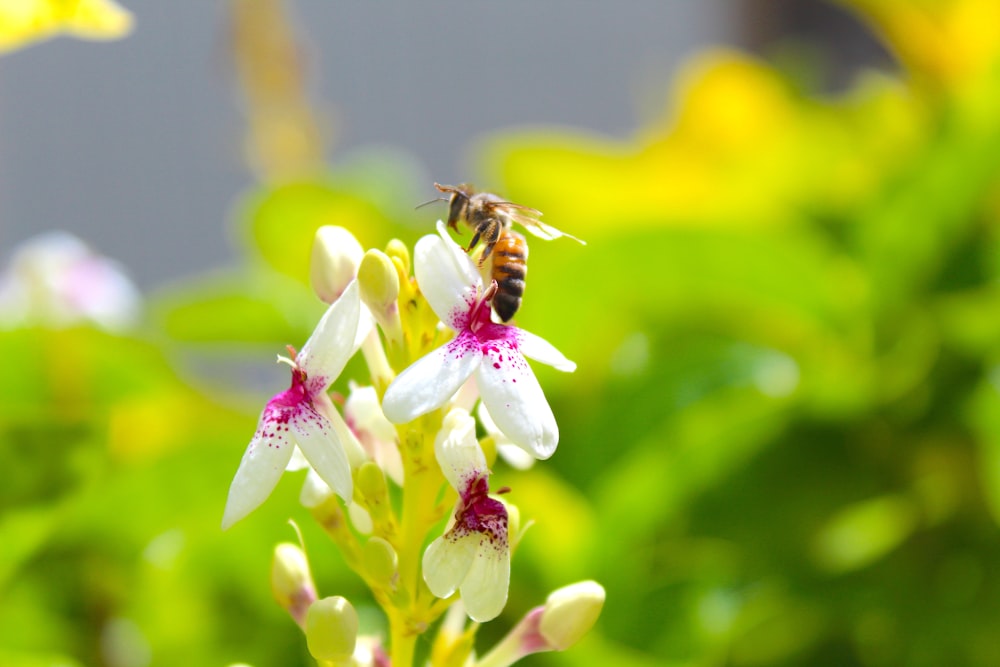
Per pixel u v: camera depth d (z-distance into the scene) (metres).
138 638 0.45
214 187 1.08
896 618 0.45
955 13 0.54
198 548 0.44
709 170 0.63
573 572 0.44
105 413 0.47
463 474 0.35
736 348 0.51
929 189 0.47
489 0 1.13
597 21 1.16
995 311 0.45
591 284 0.50
